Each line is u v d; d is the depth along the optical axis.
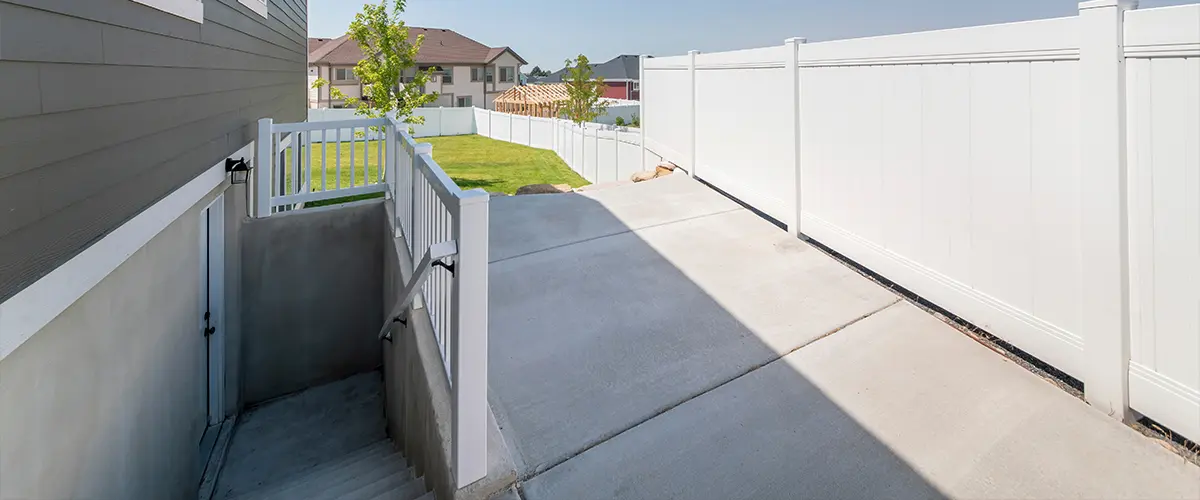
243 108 4.91
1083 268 2.40
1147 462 2.11
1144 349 2.20
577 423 2.46
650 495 2.07
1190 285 2.03
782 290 3.67
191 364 3.71
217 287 4.50
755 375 2.78
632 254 4.30
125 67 2.44
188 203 3.37
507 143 19.64
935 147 3.15
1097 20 2.25
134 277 2.70
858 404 2.53
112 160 2.32
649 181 6.22
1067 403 2.46
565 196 5.82
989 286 2.89
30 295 1.75
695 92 6.03
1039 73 2.54
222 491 3.87
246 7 5.01
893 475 2.12
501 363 2.92
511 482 2.12
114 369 2.47
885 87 3.48
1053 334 2.57
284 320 5.34
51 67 1.85
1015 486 2.04
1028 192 2.64
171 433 3.28
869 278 3.79
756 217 5.01
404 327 3.58
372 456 3.83
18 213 1.68
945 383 2.65
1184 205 2.02
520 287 3.79
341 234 5.50
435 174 2.53
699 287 3.74
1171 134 2.04
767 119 4.75
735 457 2.25
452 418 2.08
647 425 2.45
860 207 3.77
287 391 5.40
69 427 2.08
